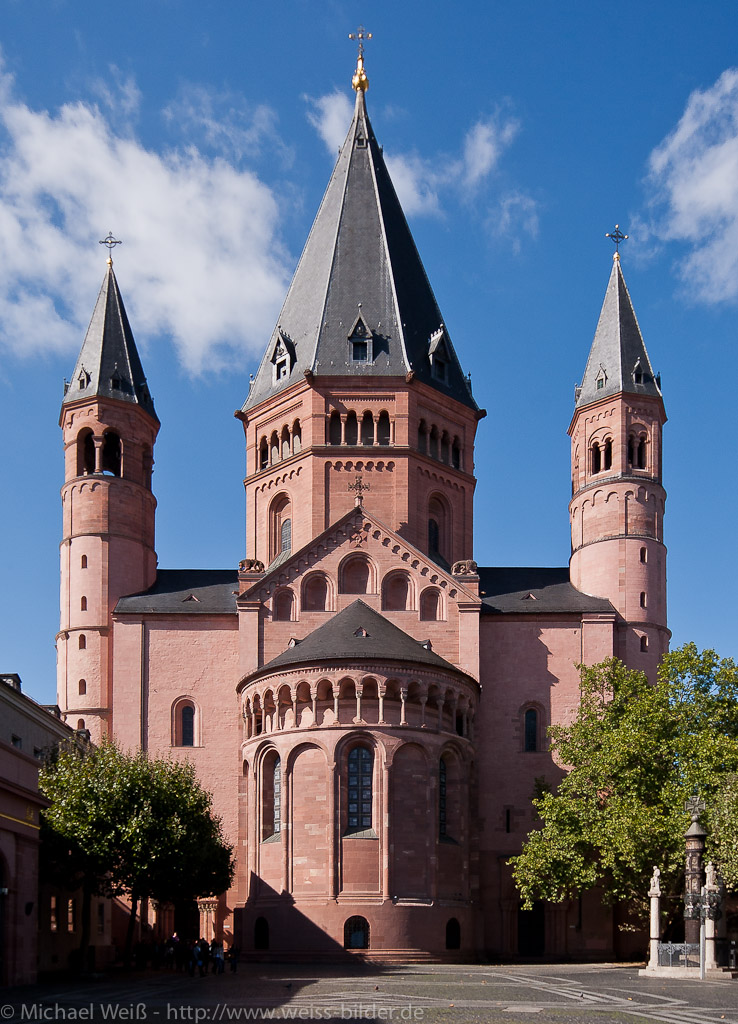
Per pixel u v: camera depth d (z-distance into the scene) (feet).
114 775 207.82
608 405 288.51
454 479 297.94
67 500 288.51
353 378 288.30
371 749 228.22
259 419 303.48
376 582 265.75
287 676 234.38
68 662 277.85
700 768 220.84
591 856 234.58
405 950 220.43
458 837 237.25
